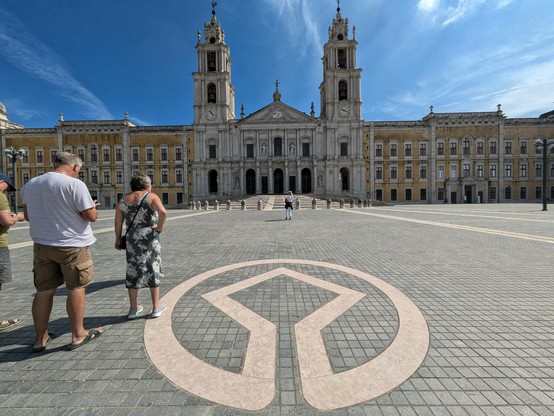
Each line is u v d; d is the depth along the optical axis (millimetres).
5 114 54000
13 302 5164
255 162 52594
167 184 53250
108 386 2910
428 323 4199
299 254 8586
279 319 4336
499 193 51531
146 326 4145
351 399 2723
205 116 52719
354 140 52344
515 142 51562
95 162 52500
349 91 52781
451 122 51969
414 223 16344
